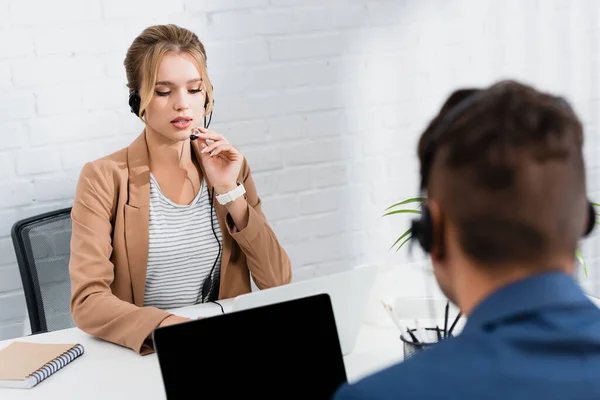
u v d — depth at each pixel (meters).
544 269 0.69
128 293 2.01
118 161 2.04
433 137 0.74
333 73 2.73
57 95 2.44
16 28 2.37
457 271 0.73
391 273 1.78
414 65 2.82
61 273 2.23
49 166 2.47
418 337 1.46
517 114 0.69
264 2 2.61
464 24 2.85
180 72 1.96
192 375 1.20
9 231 2.46
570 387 0.62
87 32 2.44
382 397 0.66
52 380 1.57
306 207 2.79
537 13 2.91
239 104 2.64
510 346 0.66
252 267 2.09
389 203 2.89
